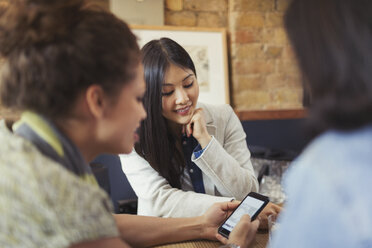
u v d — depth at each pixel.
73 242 0.47
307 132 0.44
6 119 0.62
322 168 0.40
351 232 0.36
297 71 0.44
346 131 0.40
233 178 1.23
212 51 2.26
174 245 0.95
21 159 0.48
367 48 0.37
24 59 0.51
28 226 0.46
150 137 1.21
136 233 0.94
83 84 0.53
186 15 2.25
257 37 2.30
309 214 0.39
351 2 0.38
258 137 2.25
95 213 0.49
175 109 1.19
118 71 0.55
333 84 0.39
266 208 1.05
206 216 1.00
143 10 2.12
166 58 1.14
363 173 0.37
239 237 0.87
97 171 1.67
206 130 1.26
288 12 0.44
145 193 1.25
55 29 0.51
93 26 0.53
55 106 0.53
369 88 0.37
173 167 1.28
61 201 0.47
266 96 2.35
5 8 0.52
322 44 0.40
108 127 0.57
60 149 0.54
